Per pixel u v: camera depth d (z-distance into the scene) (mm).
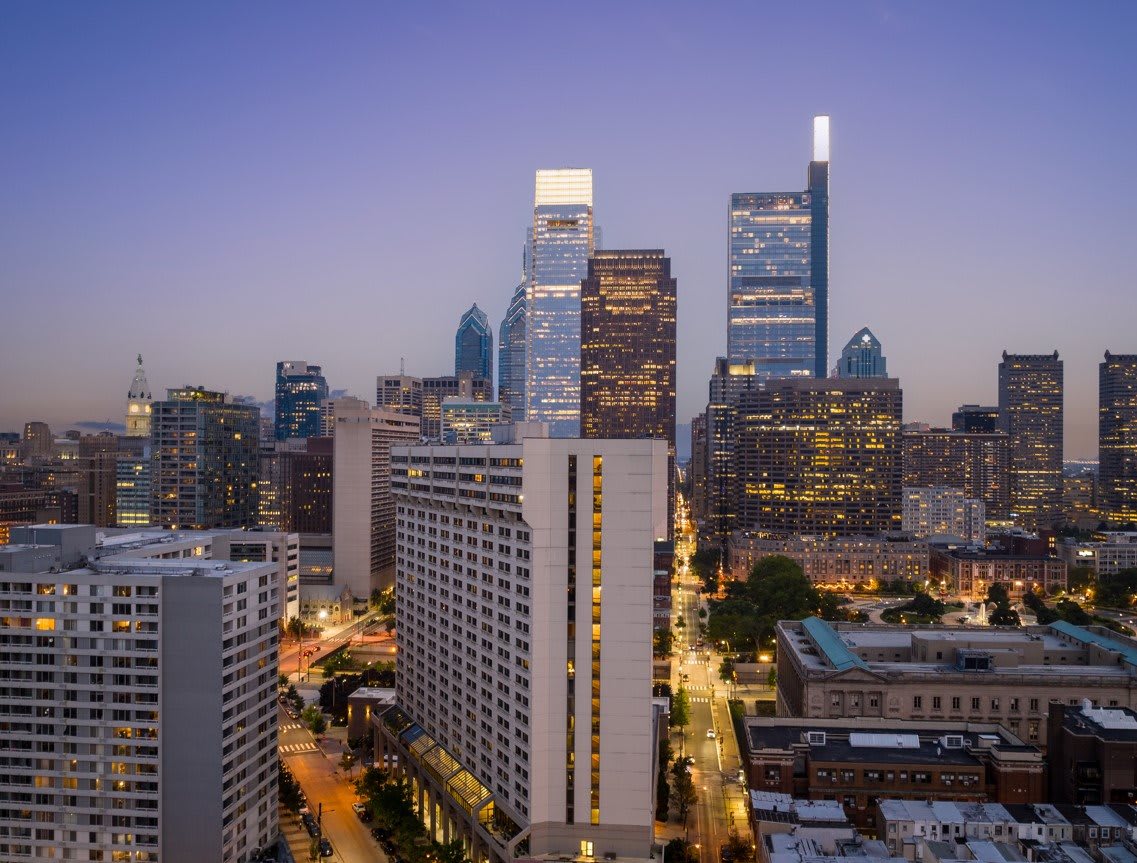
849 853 150125
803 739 196375
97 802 165875
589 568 173500
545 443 173875
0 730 168375
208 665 163750
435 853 183125
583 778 173500
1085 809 162250
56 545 186500
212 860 163750
